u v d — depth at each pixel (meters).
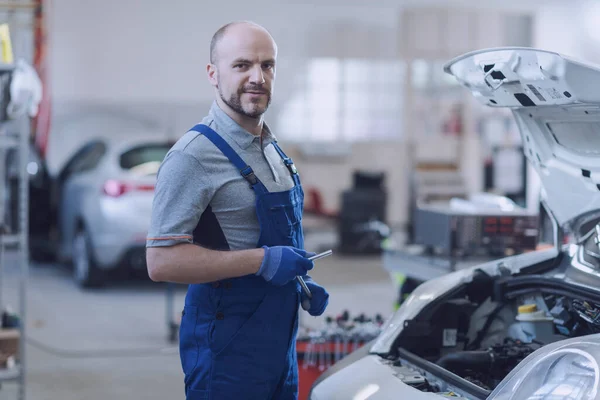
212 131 2.14
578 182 2.44
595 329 2.37
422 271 4.05
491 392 1.98
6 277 8.00
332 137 12.05
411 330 2.53
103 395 4.16
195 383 2.15
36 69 7.23
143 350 5.12
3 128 4.14
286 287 2.18
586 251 2.51
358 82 12.03
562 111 2.27
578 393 1.69
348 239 9.79
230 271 2.05
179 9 11.40
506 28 11.97
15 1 4.25
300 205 2.28
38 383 4.37
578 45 12.38
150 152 7.01
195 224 2.11
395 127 12.05
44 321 5.96
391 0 11.95
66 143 11.13
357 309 6.34
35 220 8.46
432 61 11.80
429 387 2.20
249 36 2.11
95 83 11.20
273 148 2.25
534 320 2.50
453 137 11.77
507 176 10.80
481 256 3.94
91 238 6.93
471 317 2.65
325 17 11.85
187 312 2.18
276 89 11.85
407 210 11.50
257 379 2.13
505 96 2.40
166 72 11.45
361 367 2.41
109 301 6.76
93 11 11.09
